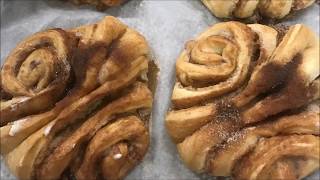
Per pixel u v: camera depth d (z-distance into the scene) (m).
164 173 0.22
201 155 0.21
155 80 0.23
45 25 0.24
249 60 0.21
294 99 0.20
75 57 0.21
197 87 0.21
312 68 0.21
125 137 0.21
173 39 0.24
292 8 0.23
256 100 0.21
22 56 0.22
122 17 0.24
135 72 0.21
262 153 0.20
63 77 0.21
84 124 0.21
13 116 0.21
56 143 0.21
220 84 0.21
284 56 0.21
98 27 0.21
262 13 0.23
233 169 0.21
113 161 0.20
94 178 0.21
